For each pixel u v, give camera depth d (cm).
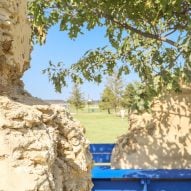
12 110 215
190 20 562
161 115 749
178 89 674
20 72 291
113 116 4581
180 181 589
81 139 288
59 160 253
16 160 197
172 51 767
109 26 780
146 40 844
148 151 736
